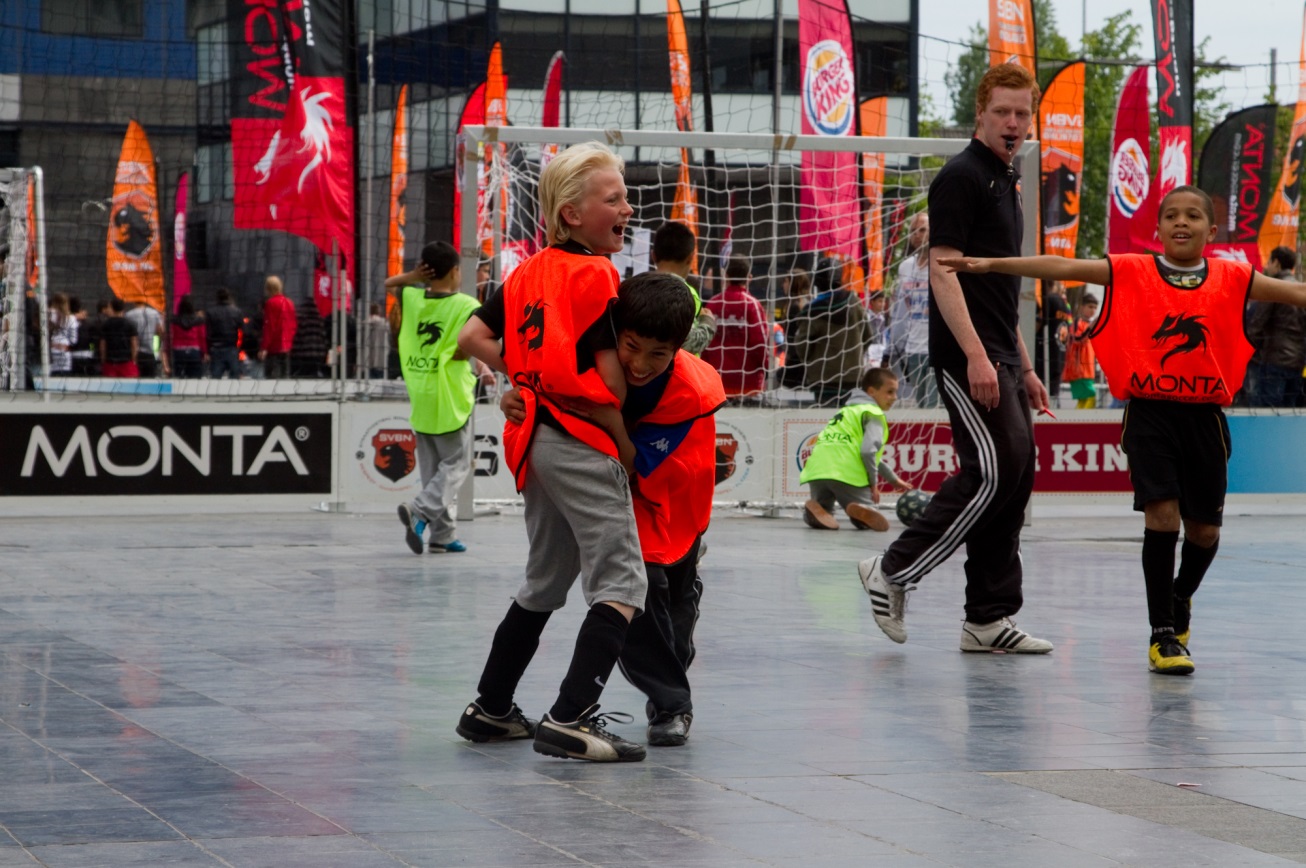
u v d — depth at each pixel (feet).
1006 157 23.59
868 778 15.17
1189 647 23.72
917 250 52.08
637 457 16.56
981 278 23.50
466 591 29.04
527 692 19.30
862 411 44.37
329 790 14.43
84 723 17.24
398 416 48.08
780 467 49.11
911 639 24.39
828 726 17.70
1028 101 23.24
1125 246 70.28
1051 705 19.08
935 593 30.22
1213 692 20.04
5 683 19.61
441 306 35.76
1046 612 27.58
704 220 65.98
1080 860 12.37
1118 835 13.11
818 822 13.47
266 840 12.66
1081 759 16.08
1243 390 55.47
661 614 16.88
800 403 50.96
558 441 15.87
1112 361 21.89
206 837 12.72
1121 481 50.75
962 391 23.22
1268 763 15.97
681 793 14.52
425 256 35.94
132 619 25.18
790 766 15.67
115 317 71.82
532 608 16.57
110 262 74.54
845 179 62.95
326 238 54.65
